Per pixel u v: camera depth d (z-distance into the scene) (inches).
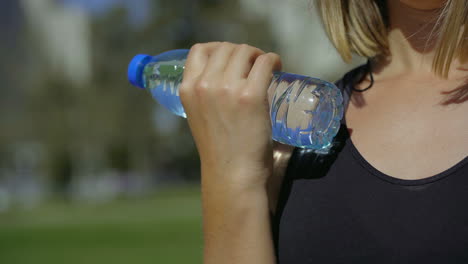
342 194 43.8
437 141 42.4
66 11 1739.7
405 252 39.8
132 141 1690.5
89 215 1099.3
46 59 1736.0
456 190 39.4
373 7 51.2
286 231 45.8
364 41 51.4
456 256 38.5
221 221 44.5
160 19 1485.0
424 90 46.3
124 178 1914.4
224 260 44.4
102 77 1648.6
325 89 48.2
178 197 1550.2
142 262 398.3
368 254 41.4
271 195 49.1
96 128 1658.5
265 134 44.2
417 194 40.5
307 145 47.9
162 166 1868.8
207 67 45.1
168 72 57.8
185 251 447.8
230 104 43.9
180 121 1684.3
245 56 45.0
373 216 41.6
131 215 1008.2
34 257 474.9
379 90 49.3
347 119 48.4
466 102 43.5
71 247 533.6
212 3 1412.4
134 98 1642.5
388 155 43.6
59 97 1696.6
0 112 1819.6
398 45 50.5
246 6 1370.6
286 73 50.2
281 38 1082.1
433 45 48.4
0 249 546.9
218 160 44.5
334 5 51.9
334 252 43.0
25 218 1179.3
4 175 1950.1
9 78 1798.7
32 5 1815.9
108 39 1624.0
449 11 43.3
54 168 1884.8
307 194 45.7
